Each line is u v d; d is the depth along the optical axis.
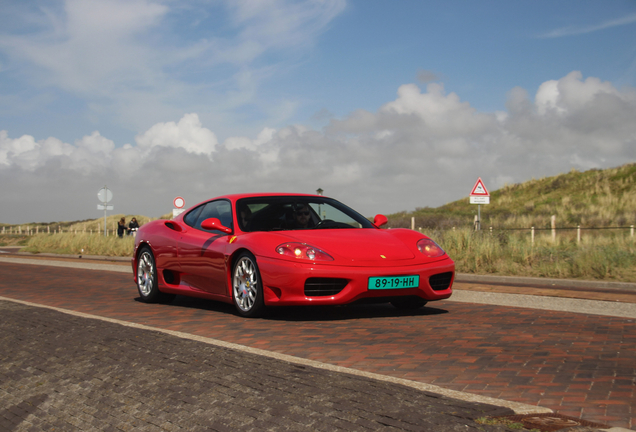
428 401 2.67
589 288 9.48
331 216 6.68
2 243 46.03
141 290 7.54
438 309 6.43
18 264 16.22
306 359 3.66
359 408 2.60
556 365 3.75
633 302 6.99
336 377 3.09
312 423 2.47
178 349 3.79
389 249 5.77
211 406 2.78
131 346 3.95
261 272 5.61
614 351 4.17
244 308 5.92
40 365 3.76
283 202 6.62
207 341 4.17
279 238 5.75
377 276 5.42
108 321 4.91
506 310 6.33
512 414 2.54
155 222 7.68
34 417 3.09
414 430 2.33
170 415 2.76
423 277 5.66
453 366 3.74
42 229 70.69
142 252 7.56
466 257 12.51
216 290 6.35
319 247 5.57
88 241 23.45
